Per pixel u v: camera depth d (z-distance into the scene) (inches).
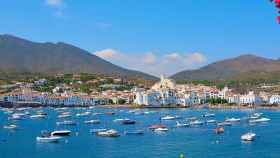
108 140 7519.7
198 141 7209.6
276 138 7539.4
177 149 6299.2
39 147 6697.8
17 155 5949.8
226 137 7770.7
